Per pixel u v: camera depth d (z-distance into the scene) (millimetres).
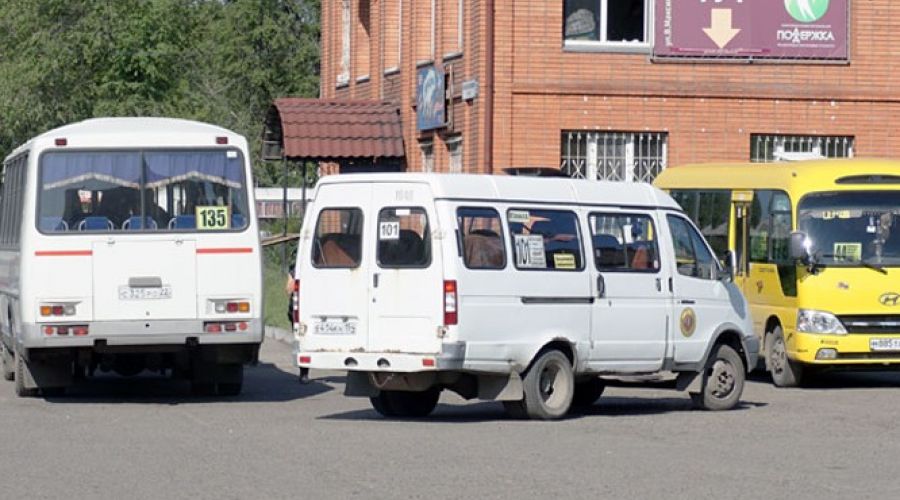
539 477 23266
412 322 31203
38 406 36062
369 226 31766
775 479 23203
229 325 37250
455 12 60531
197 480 23078
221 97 143000
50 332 36531
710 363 35062
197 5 146750
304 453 26219
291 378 44562
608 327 33219
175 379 45469
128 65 101562
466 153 57125
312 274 32406
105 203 37125
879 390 40938
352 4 76312
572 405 35844
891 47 57344
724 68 56344
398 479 23062
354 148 65875
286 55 146375
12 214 40281
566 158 55812
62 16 103000
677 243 34844
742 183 44906
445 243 30875
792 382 41938
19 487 22516
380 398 33438
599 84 55500
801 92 56812
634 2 56031
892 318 41125
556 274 32344
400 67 66938
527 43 55062
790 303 41688
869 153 57344
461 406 36281
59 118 102500
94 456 26016
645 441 28078
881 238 41469
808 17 56781
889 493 21906
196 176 37500
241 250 37375
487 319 31266
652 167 56250
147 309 36969
